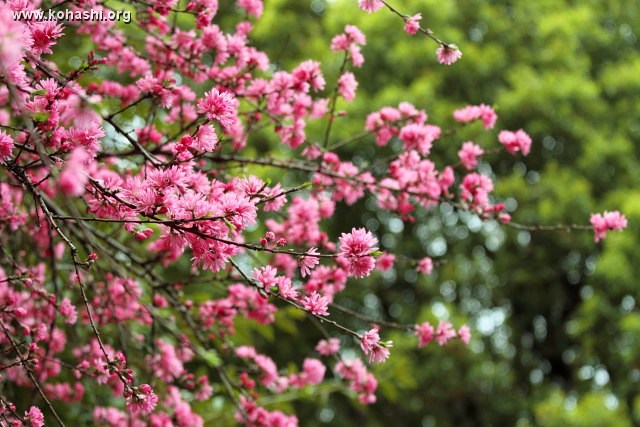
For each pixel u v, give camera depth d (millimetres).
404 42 10430
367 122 3855
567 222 10273
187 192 2223
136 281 3957
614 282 9945
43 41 2400
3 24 1791
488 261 11562
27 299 3602
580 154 10984
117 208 2340
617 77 11242
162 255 3756
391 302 11414
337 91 3668
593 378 10883
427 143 3721
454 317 10305
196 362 5395
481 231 11320
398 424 11023
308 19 10781
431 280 11352
